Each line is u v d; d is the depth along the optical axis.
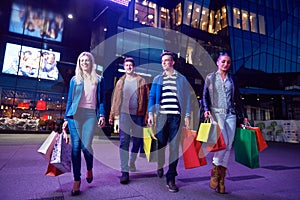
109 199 1.90
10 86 13.59
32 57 14.28
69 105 2.22
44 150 1.97
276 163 4.37
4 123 12.66
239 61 20.77
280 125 13.52
